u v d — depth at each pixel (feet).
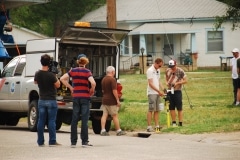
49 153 76.07
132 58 281.54
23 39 265.75
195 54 274.98
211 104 144.25
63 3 316.60
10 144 87.71
